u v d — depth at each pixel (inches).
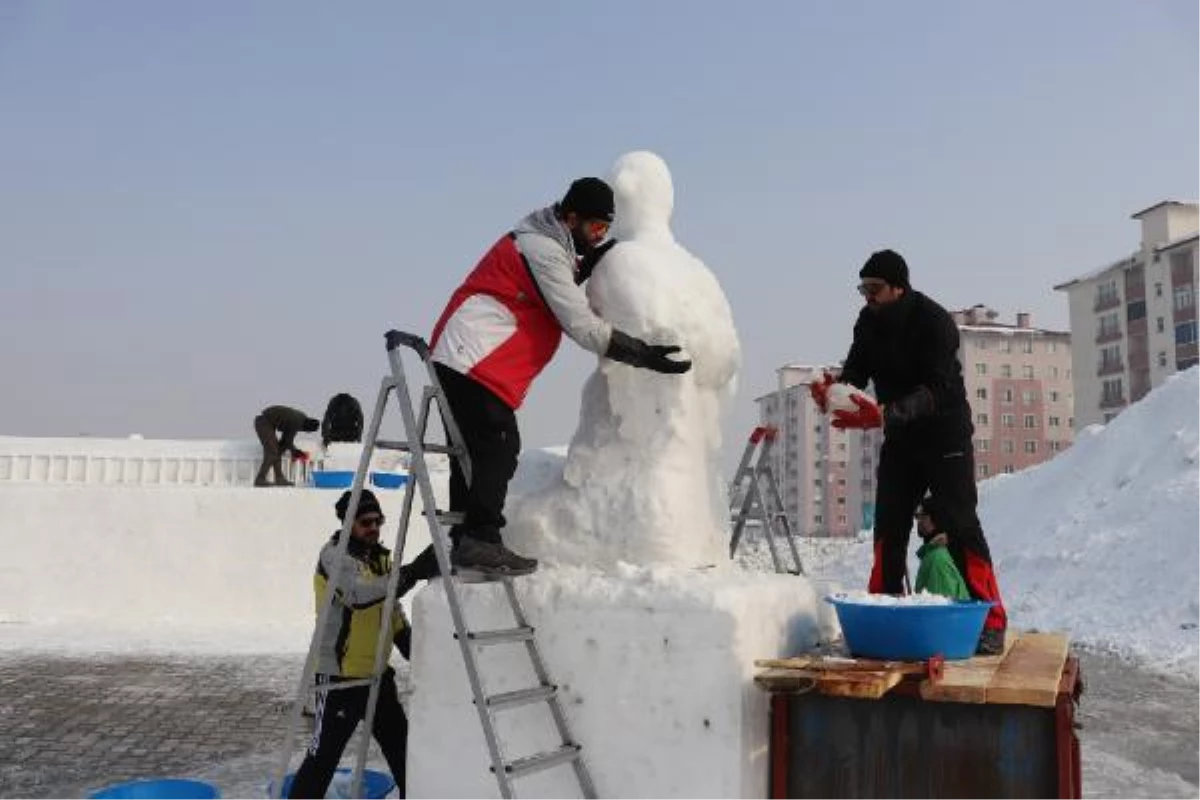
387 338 139.0
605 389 161.3
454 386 142.9
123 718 284.4
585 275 164.6
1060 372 2721.5
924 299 182.2
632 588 139.1
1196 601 464.4
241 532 483.2
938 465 182.1
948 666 143.0
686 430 156.7
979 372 2696.9
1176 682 366.3
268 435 537.6
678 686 134.4
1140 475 630.5
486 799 143.2
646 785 134.3
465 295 145.7
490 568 139.3
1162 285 2014.0
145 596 477.4
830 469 3233.3
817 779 135.9
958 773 130.7
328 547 165.6
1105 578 534.3
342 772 191.5
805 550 859.4
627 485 154.4
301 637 441.1
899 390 187.5
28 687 326.3
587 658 139.1
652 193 178.1
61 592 474.9
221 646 416.2
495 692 143.6
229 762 237.9
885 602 148.8
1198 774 241.3
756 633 140.8
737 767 131.2
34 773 226.5
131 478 569.3
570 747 135.7
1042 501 699.4
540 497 162.2
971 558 180.4
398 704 167.9
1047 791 127.2
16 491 477.7
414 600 150.3
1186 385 683.4
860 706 135.3
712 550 167.2
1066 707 127.7
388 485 487.5
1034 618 512.4
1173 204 2047.2
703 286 168.4
